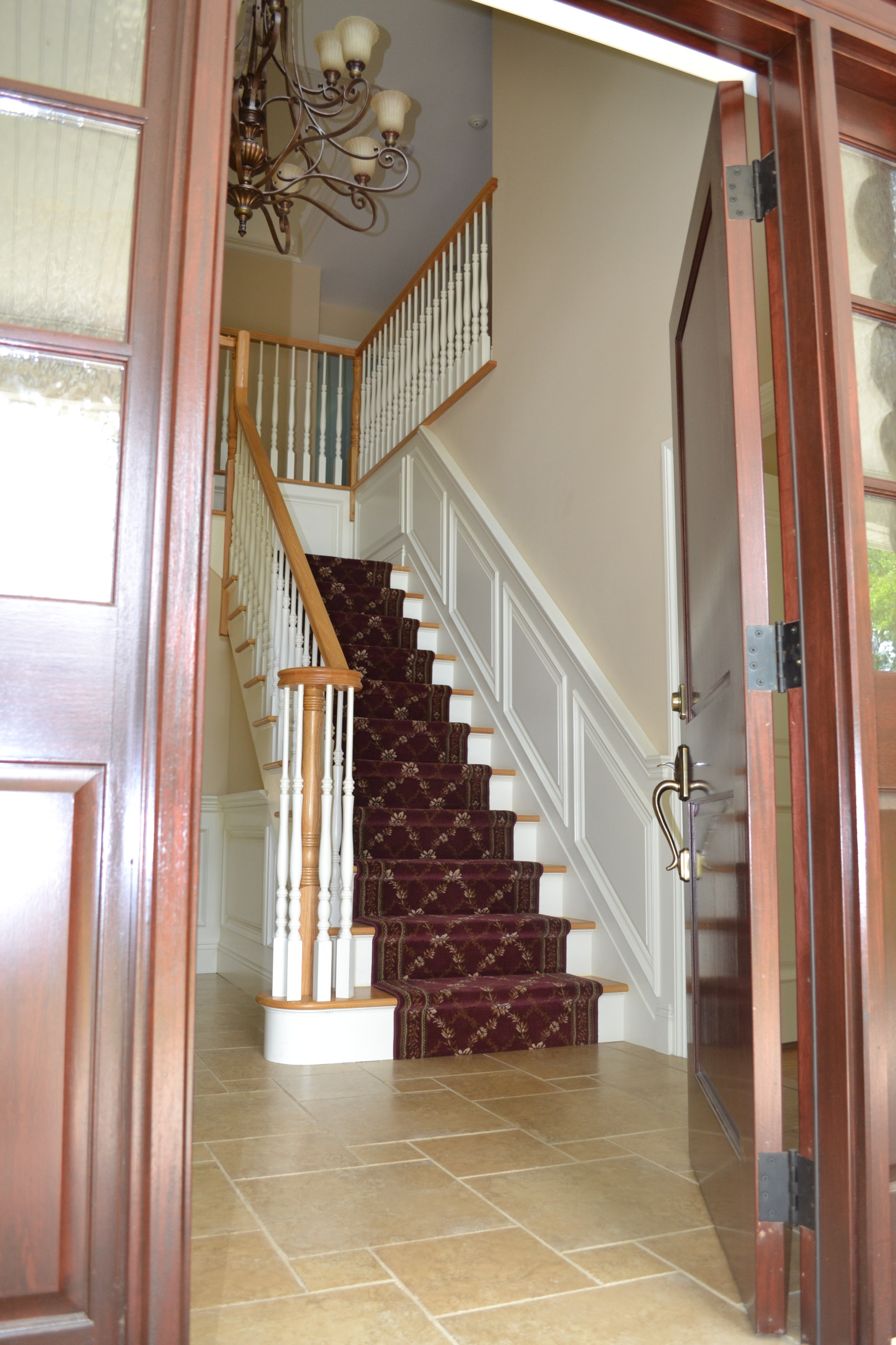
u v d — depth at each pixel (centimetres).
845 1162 156
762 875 169
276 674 475
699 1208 216
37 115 132
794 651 174
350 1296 173
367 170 404
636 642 419
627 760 411
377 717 539
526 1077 329
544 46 531
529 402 525
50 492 127
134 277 131
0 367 127
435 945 397
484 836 475
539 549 506
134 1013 120
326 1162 242
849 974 159
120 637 125
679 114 419
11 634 121
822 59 179
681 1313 169
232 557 616
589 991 387
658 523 409
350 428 834
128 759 124
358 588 625
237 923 510
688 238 236
